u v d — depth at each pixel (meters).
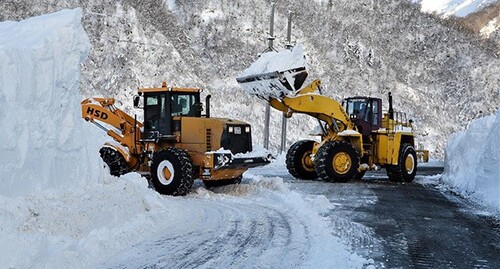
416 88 62.94
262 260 6.54
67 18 7.79
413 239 7.86
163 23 51.19
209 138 12.21
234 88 45.97
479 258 6.88
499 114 12.37
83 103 13.19
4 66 6.45
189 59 48.88
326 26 63.69
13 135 6.43
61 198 7.01
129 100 39.84
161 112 12.63
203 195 11.90
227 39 52.84
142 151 12.84
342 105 17.08
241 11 56.84
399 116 17.80
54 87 7.27
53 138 7.18
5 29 7.89
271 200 11.30
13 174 6.44
